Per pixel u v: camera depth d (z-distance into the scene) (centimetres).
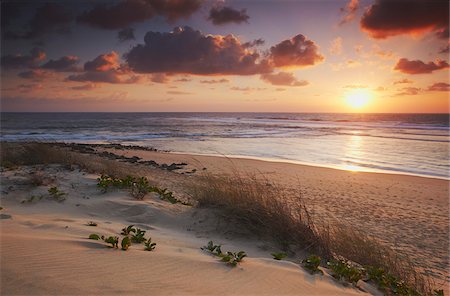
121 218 529
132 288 227
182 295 229
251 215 490
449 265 564
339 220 787
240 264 329
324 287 312
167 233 461
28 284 211
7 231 350
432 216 879
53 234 362
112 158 1659
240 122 7900
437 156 2077
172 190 818
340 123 7519
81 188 671
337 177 1385
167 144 2678
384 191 1164
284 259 412
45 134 3519
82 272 242
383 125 6366
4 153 998
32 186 650
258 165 1633
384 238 694
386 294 348
